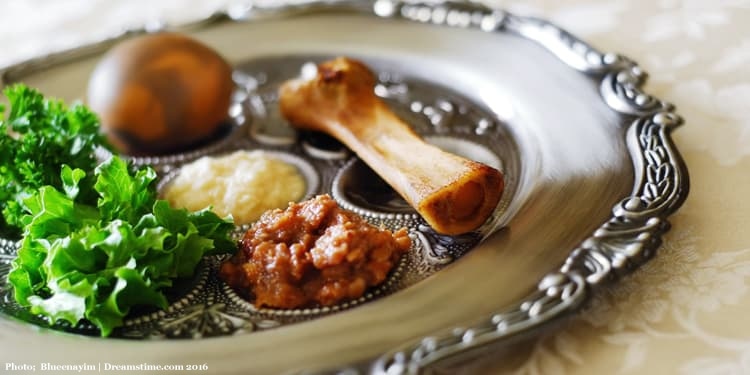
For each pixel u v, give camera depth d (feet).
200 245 1.12
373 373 0.97
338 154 1.34
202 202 1.26
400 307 1.04
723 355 1.00
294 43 1.54
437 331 1.01
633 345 1.02
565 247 1.08
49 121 1.27
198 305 1.10
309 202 1.13
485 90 1.38
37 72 1.51
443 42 1.48
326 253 1.08
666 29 1.49
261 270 1.10
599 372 1.00
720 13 1.50
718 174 1.20
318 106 1.33
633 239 1.04
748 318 1.03
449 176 1.15
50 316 1.06
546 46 1.40
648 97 1.24
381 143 1.26
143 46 1.37
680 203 1.08
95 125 1.29
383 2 1.55
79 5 1.84
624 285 1.07
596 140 1.22
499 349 1.02
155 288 1.09
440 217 1.14
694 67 1.39
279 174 1.30
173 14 1.76
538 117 1.29
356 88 1.32
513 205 1.18
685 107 1.32
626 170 1.16
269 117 1.43
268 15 1.59
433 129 1.36
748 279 1.06
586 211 1.12
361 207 1.24
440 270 1.09
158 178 1.33
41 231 1.12
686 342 1.02
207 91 1.37
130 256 1.07
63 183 1.16
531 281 1.05
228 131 1.42
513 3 1.64
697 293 1.06
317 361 1.00
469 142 1.32
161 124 1.35
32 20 1.80
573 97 1.30
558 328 1.04
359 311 1.04
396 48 1.49
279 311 1.09
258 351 1.02
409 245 1.14
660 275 1.08
